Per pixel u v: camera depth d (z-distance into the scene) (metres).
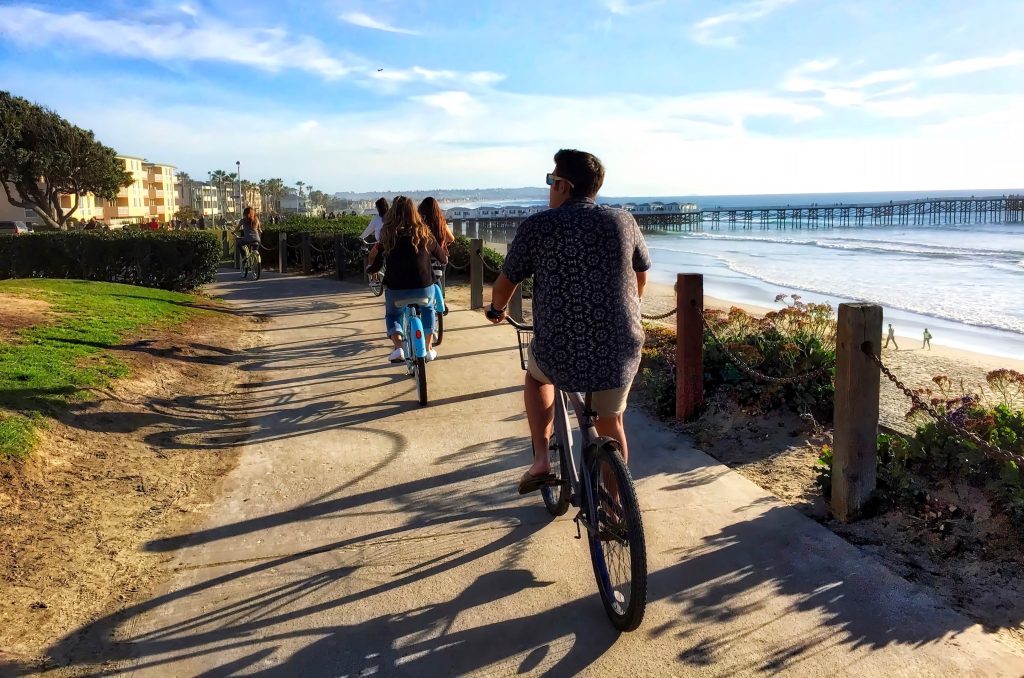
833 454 3.85
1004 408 4.14
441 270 7.33
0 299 8.45
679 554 3.50
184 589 3.25
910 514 3.73
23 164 46.28
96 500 4.02
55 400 5.05
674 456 4.82
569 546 3.64
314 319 10.65
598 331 2.92
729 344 5.81
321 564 3.48
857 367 3.69
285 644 2.85
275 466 4.76
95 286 10.75
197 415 5.73
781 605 3.04
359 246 16.41
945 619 2.91
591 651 2.77
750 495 4.18
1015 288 21.50
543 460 3.54
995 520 3.55
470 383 6.84
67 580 3.25
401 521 3.96
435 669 2.69
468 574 3.37
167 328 8.61
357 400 6.32
